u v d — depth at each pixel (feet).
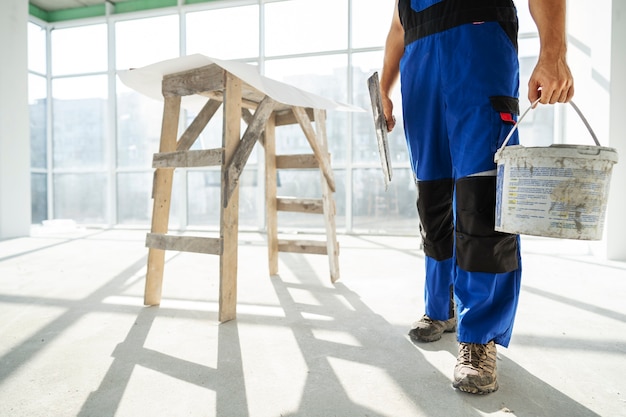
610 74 11.78
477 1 3.86
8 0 17.24
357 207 19.61
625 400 3.62
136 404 3.57
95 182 22.93
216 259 11.71
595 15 12.73
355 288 8.13
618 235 11.85
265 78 6.15
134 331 5.56
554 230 3.11
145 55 21.98
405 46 4.56
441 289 5.03
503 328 3.88
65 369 4.33
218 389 3.85
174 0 21.34
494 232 3.73
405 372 4.20
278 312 6.46
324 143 8.66
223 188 5.93
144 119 22.13
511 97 3.84
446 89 4.02
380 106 4.74
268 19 20.34
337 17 19.54
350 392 3.77
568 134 16.12
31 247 14.46
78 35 22.71
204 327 5.72
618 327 5.72
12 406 3.56
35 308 6.71
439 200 4.74
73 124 23.02
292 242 9.31
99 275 9.48
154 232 6.77
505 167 3.34
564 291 7.91
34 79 22.58
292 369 4.29
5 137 17.29
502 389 3.83
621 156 11.75
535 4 3.55
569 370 4.29
